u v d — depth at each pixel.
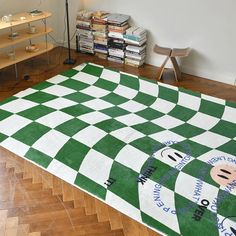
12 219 1.80
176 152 2.31
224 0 3.09
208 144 2.40
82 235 1.71
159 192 1.97
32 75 3.45
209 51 3.40
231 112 2.81
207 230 1.73
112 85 3.25
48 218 1.81
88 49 4.02
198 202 1.91
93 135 2.46
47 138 2.42
